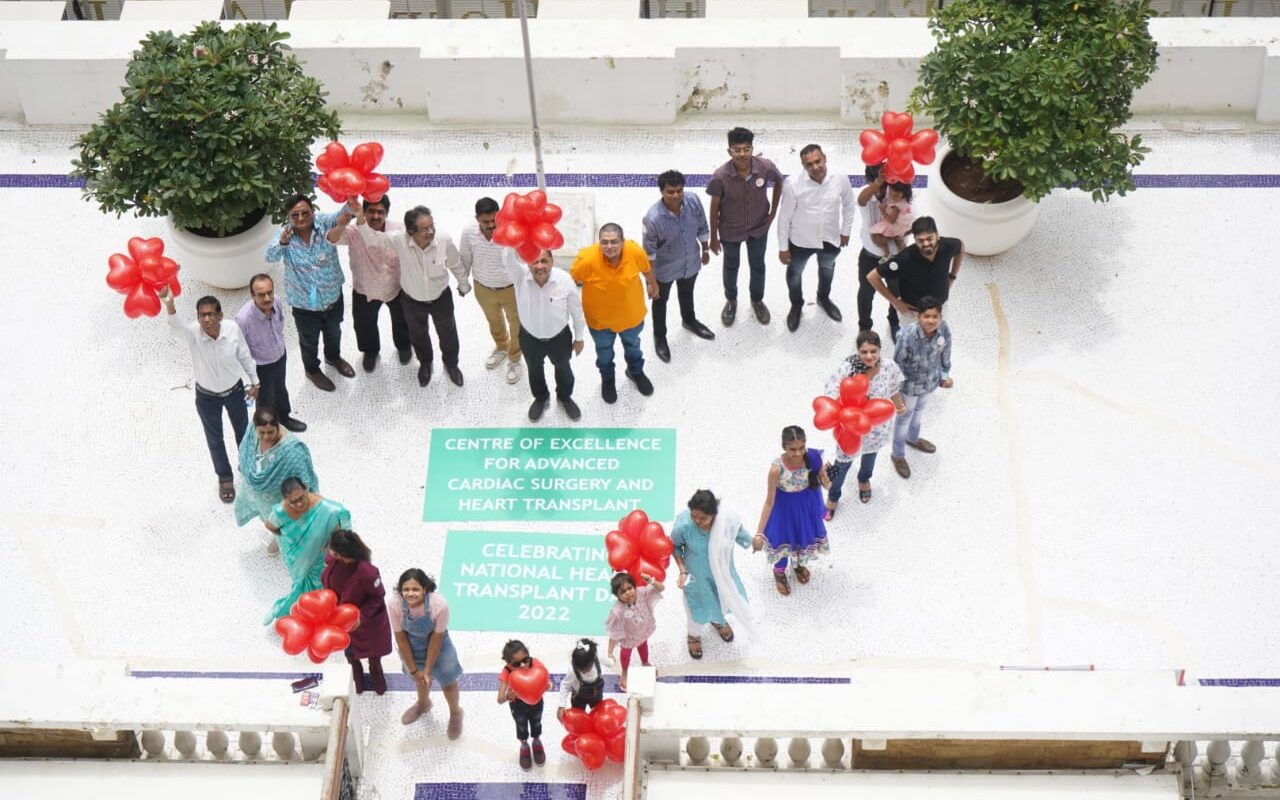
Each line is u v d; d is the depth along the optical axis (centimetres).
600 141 1293
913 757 893
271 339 1037
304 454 962
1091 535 1040
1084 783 886
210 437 1045
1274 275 1189
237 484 1086
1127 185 1123
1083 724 859
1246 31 1264
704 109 1308
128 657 990
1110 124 1141
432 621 880
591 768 914
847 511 1058
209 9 1348
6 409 1126
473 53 1266
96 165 1138
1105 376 1129
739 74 1281
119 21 1320
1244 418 1101
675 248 1076
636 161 1276
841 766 904
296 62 1173
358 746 919
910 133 1058
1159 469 1074
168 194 1089
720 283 1206
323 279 1067
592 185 1257
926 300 977
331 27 1291
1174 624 993
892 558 1031
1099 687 875
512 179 1262
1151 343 1148
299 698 888
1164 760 891
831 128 1295
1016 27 1134
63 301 1195
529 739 949
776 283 1206
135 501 1073
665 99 1285
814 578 1021
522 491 1071
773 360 1147
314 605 866
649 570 881
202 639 999
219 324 994
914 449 1091
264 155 1116
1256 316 1163
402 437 1105
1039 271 1198
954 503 1059
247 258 1160
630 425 1107
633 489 1070
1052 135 1109
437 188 1259
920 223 1023
